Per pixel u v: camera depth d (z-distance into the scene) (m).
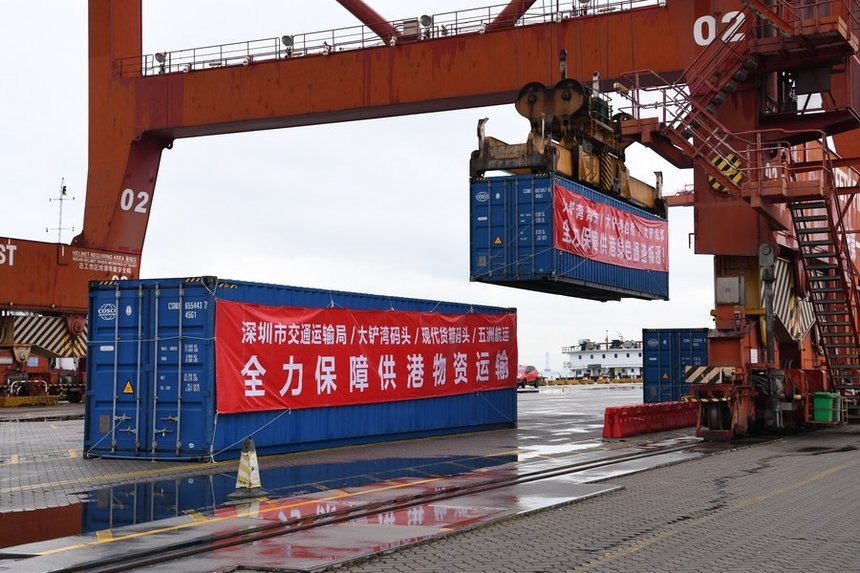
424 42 36.50
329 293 21.77
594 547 9.78
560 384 92.38
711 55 24.94
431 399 25.23
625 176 28.16
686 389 36.75
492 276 23.69
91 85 42.38
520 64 34.97
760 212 23.61
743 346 24.44
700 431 23.83
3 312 43.56
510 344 29.36
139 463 18.59
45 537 10.52
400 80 36.84
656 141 25.12
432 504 12.81
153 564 9.05
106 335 19.59
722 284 24.67
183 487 14.96
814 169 24.94
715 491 14.16
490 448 21.94
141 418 19.12
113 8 42.03
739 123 25.00
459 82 35.94
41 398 44.03
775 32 24.72
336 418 21.81
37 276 41.94
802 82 24.92
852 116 24.56
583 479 15.66
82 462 18.84
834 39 23.09
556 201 23.30
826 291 26.81
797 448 21.83
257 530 10.83
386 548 9.62
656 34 33.19
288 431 20.42
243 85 39.50
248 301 19.55
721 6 26.55
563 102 24.61
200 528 10.96
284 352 20.34
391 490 14.28
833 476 16.03
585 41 34.09
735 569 8.70
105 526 11.24
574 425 30.55
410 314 24.53
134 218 43.12
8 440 24.33
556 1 34.72
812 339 29.47
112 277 42.44
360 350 22.64
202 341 18.70
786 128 25.12
